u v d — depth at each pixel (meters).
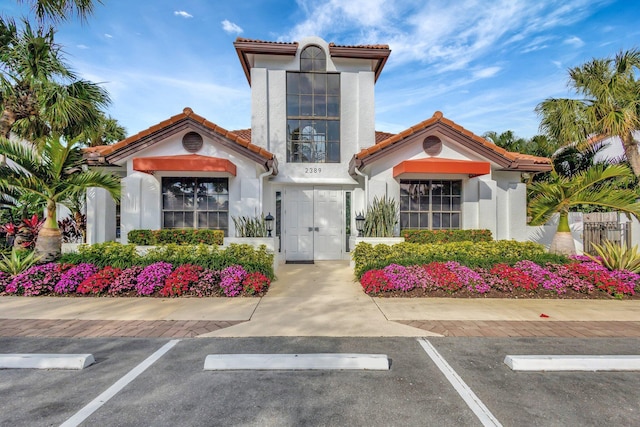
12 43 9.41
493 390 3.53
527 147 16.84
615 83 11.15
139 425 2.90
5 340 4.79
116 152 9.78
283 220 12.28
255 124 12.30
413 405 3.23
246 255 8.52
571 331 5.31
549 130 12.64
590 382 3.72
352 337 5.00
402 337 5.02
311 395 3.40
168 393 3.42
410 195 10.98
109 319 5.74
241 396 3.37
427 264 8.23
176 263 8.04
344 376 3.80
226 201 10.52
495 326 5.52
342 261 12.05
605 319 5.91
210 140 10.20
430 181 11.02
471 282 7.51
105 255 8.16
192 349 4.52
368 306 6.60
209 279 7.41
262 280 7.59
